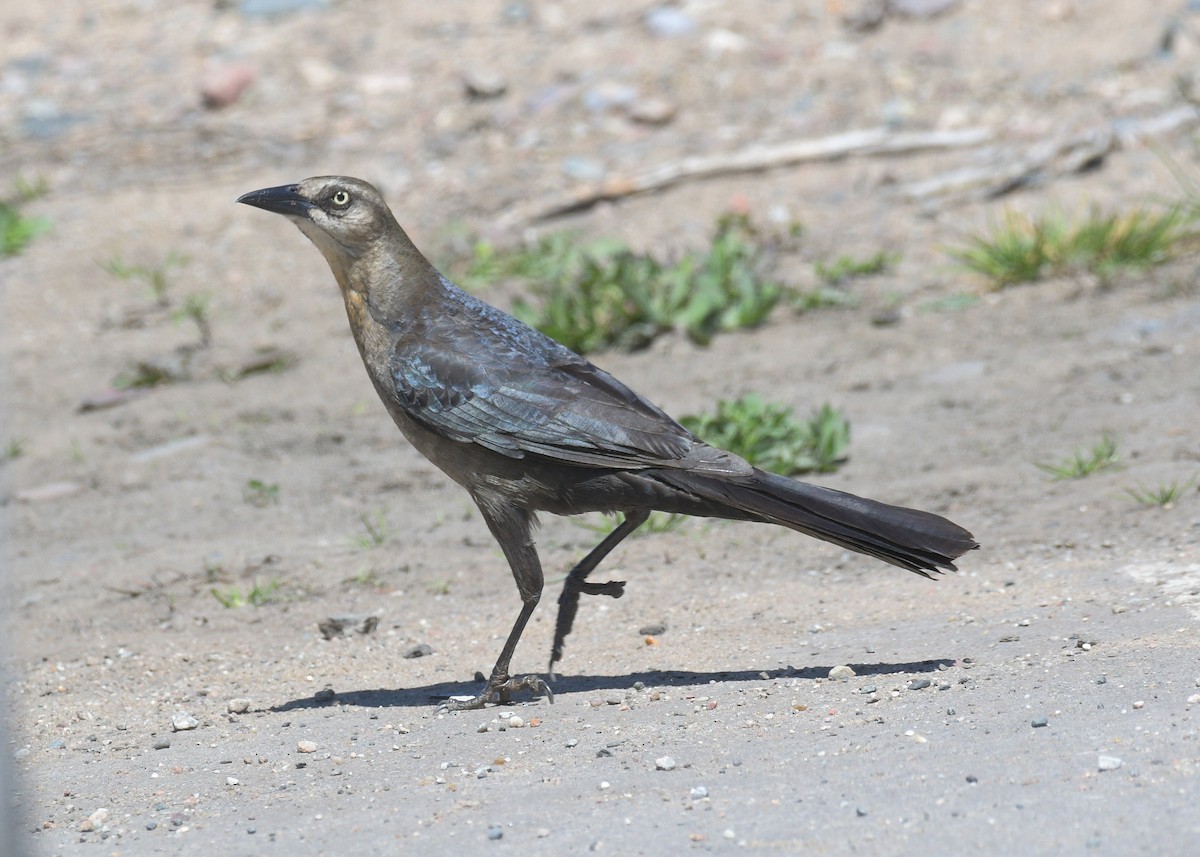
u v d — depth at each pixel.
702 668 8.38
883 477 11.59
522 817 6.08
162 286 17.16
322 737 7.62
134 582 10.84
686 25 20.42
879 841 5.52
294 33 22.09
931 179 17.05
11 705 8.72
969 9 19.84
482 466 8.14
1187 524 9.84
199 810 6.59
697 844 5.61
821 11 20.33
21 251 18.25
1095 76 18.16
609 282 15.43
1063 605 8.66
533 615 9.79
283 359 15.51
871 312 15.21
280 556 11.15
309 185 8.29
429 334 8.24
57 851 6.19
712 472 7.64
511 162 18.52
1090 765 6.02
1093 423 12.07
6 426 14.55
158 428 14.16
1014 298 15.05
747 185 17.55
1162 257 15.20
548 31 21.03
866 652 8.26
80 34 23.12
